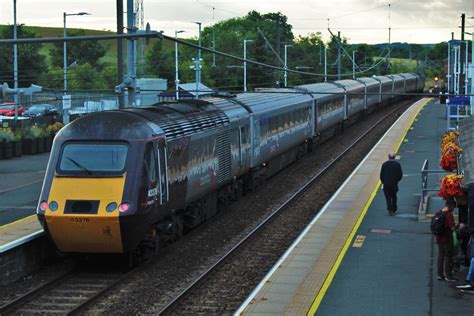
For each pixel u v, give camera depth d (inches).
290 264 801.6
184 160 931.3
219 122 1111.6
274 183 1498.5
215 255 900.6
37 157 1855.3
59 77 3595.0
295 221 1116.5
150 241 836.0
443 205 1155.9
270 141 1478.8
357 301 658.2
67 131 818.2
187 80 3727.9
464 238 757.9
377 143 2105.1
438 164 1663.4
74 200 778.8
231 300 709.3
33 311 676.1
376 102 3284.9
